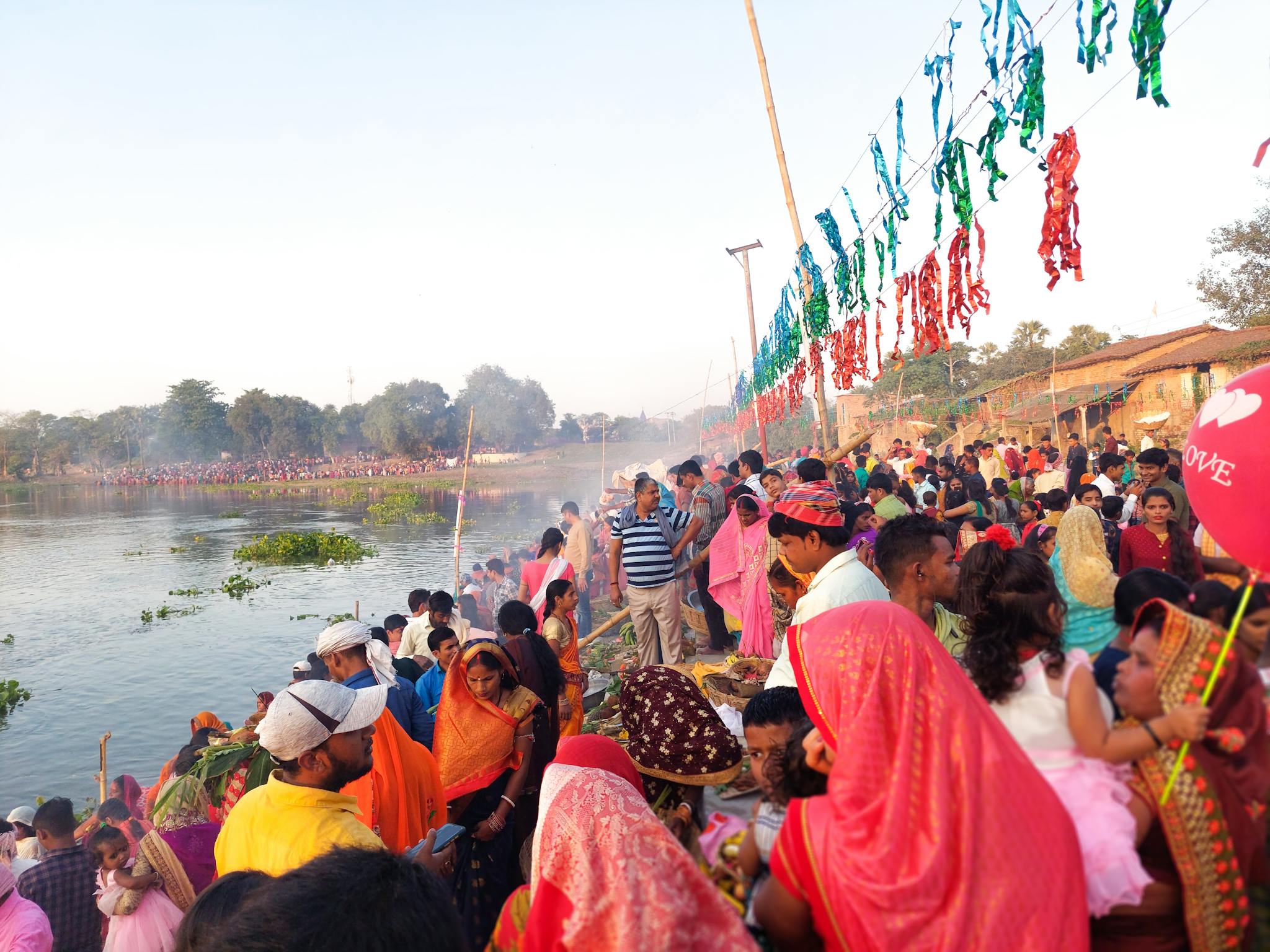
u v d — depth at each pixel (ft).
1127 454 60.13
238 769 17.78
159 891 16.88
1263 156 7.29
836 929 6.07
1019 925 5.54
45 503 251.80
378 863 6.50
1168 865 6.25
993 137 14.37
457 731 14.34
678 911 6.13
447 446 367.45
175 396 394.52
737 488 27.35
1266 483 7.29
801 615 12.62
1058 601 7.18
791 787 7.64
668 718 10.82
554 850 6.98
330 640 15.40
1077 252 12.49
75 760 42.45
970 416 128.88
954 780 6.06
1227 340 92.53
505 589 42.14
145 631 69.97
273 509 206.18
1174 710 6.14
